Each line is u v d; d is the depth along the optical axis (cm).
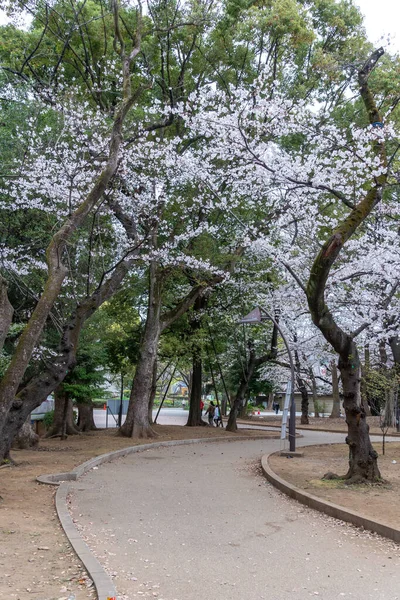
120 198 1784
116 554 638
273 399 6288
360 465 1164
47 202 1592
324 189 1151
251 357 2772
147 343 2253
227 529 794
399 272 1374
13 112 1436
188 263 2116
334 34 1859
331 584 564
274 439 2447
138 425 2189
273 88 1570
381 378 1622
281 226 1741
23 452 1625
